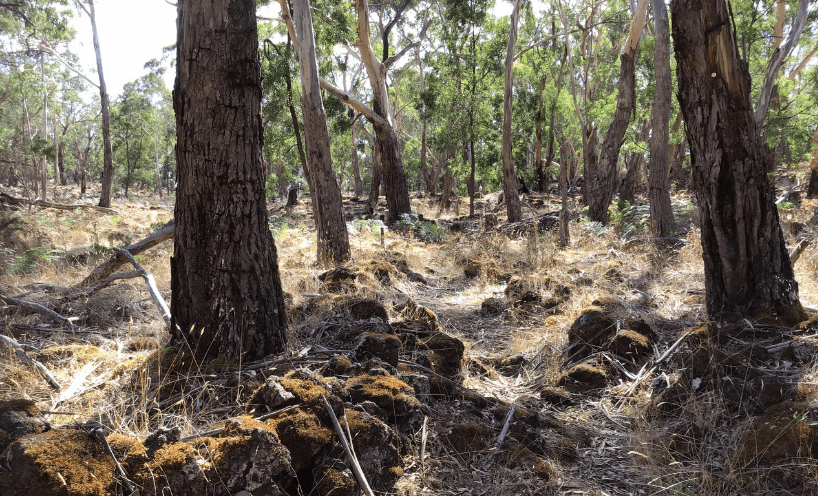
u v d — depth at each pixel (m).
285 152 14.81
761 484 2.90
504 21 18.77
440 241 13.54
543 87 21.81
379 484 2.86
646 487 3.07
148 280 5.27
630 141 15.71
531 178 24.58
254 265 3.94
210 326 3.82
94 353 3.88
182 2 3.78
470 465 3.18
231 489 2.38
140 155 49.09
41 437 2.29
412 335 4.62
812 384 3.46
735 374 3.79
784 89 17.97
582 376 4.35
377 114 15.98
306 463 2.70
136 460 2.35
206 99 3.75
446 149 19.61
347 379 3.43
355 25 15.20
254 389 3.31
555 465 3.27
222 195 3.81
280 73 11.74
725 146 4.47
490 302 6.59
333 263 8.78
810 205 14.88
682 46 4.54
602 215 15.62
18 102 30.67
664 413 3.77
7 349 3.50
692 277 7.01
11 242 9.69
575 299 6.34
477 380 4.53
